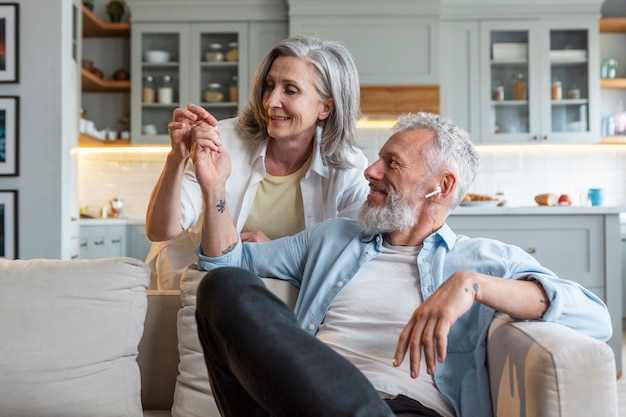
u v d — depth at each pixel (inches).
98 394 70.4
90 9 250.7
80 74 229.9
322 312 68.2
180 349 72.6
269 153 87.0
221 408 47.8
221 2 248.1
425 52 242.1
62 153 142.9
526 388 52.4
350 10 241.1
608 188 258.1
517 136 249.3
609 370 50.8
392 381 60.3
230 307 43.3
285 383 40.2
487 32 249.0
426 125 68.4
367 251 68.8
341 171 85.8
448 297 55.5
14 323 70.5
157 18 250.4
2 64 142.3
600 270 165.9
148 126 252.4
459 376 63.2
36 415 69.2
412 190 66.7
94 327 71.5
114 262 74.4
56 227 142.4
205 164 69.2
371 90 242.8
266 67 83.0
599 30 254.7
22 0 142.1
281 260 73.9
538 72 248.5
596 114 247.8
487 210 167.0
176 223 76.6
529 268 65.0
